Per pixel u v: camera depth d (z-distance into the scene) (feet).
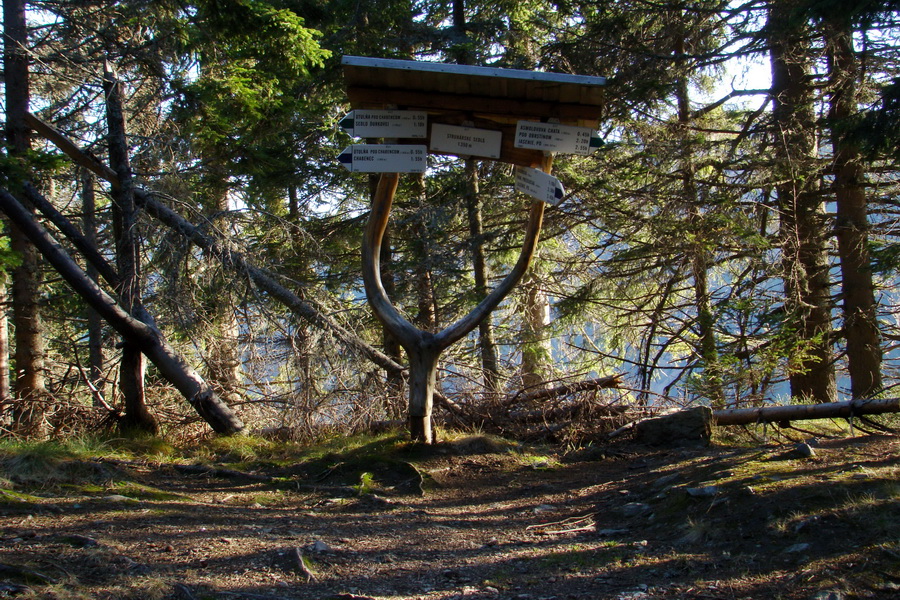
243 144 38.19
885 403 24.79
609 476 20.67
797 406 25.95
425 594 11.44
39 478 18.34
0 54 30.27
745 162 40.29
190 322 29.17
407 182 47.26
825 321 41.01
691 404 29.58
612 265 44.57
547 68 41.98
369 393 28.73
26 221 25.67
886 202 41.65
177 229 29.71
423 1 50.90
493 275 59.21
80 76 31.35
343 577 12.33
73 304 45.50
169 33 32.22
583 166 43.80
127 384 27.81
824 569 10.74
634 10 40.45
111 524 15.05
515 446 24.38
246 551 13.60
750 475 15.64
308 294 32.07
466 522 16.56
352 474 21.24
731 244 39.60
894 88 28.37
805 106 37.93
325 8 41.22
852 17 28.60
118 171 28.40
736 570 11.36
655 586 11.16
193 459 23.49
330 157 46.42
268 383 29.96
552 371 39.50
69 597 10.37
